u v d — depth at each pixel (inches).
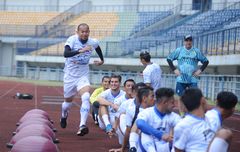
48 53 4074.8
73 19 4507.9
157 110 573.9
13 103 1763.0
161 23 3956.7
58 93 2475.4
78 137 951.0
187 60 1023.6
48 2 4766.2
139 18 4212.6
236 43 2295.8
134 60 3385.8
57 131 1030.4
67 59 925.8
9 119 1235.9
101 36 4146.2
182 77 1025.5
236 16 2982.3
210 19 3319.4
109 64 3585.1
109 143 884.0
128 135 682.2
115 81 844.0
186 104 472.7
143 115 573.6
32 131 660.1
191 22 3560.5
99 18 4394.7
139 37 3767.2
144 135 574.9
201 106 472.7
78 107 1729.8
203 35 2689.5
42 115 829.8
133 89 698.8
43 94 2362.2
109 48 3686.0
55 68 4057.6
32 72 4165.8
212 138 425.1
